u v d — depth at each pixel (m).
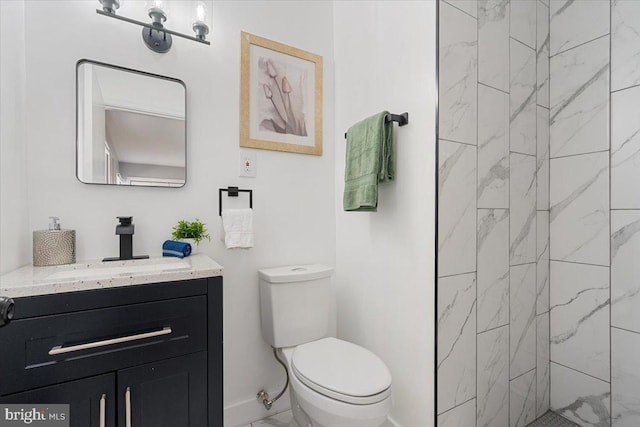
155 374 0.89
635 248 1.32
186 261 1.19
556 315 1.61
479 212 1.34
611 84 1.40
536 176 1.57
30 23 1.12
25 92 1.11
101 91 1.24
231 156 1.53
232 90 1.53
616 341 1.37
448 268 1.24
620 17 1.37
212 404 0.97
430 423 1.23
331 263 1.85
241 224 1.46
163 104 1.36
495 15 1.40
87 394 0.80
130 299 0.86
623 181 1.36
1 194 0.94
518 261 1.49
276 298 1.42
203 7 1.36
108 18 1.26
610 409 1.39
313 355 1.23
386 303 1.48
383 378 1.06
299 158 1.75
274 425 1.52
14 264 1.01
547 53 1.63
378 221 1.53
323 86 1.83
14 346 0.73
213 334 0.98
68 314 0.78
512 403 1.46
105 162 1.24
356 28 1.69
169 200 1.37
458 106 1.27
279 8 1.68
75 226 1.19
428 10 1.26
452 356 1.25
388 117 1.36
